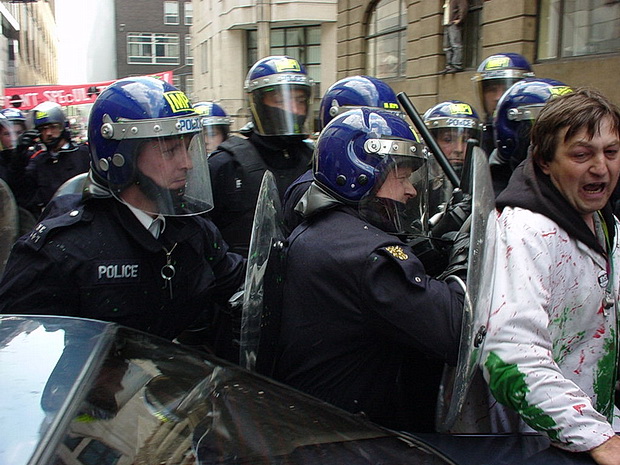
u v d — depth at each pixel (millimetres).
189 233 1996
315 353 1686
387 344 1669
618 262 1705
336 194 1728
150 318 1949
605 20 7062
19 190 4957
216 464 1141
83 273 1805
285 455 1219
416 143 1765
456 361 1504
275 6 22375
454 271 1660
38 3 44969
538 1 8039
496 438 1550
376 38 12648
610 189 1559
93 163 1884
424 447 1402
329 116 3238
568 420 1400
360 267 1559
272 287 1769
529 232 1521
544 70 7875
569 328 1612
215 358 1584
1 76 23484
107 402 1191
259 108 3281
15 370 1242
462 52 9734
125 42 45062
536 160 1621
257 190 3277
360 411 1680
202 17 28219
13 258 1819
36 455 994
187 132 1894
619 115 1523
